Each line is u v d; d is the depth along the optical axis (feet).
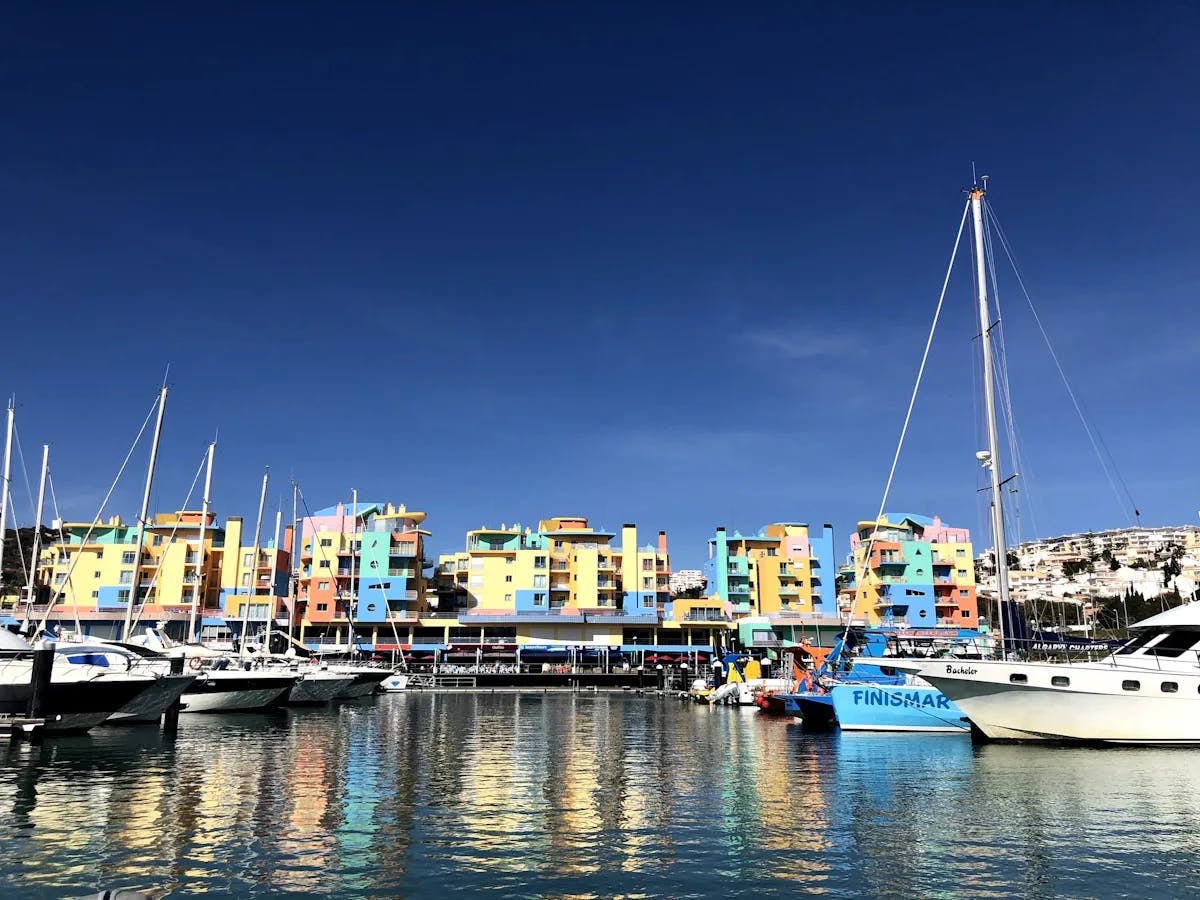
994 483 122.52
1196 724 101.40
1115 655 106.22
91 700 118.93
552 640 385.50
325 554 386.11
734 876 52.06
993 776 85.92
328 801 74.69
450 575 419.13
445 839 60.70
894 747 112.37
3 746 109.50
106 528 388.16
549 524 428.56
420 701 256.11
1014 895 48.83
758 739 131.03
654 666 371.35
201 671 175.01
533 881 50.98
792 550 417.28
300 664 228.84
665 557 412.98
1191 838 60.54
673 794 79.05
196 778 86.12
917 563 403.95
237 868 53.11
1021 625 115.65
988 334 128.47
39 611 360.28
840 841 60.23
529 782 86.43
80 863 53.78
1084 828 63.57
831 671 167.73
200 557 224.94
